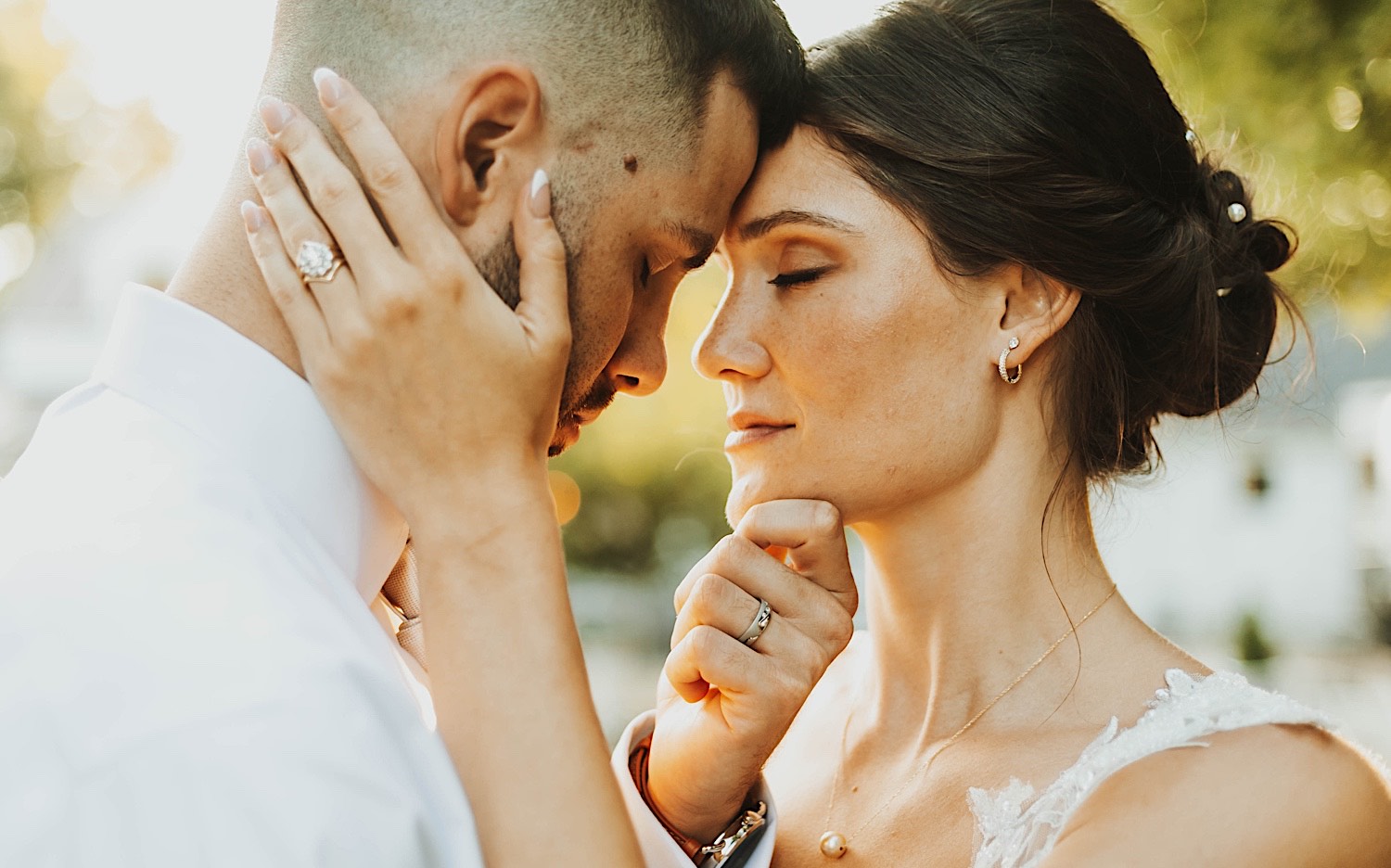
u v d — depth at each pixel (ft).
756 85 5.57
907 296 5.72
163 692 3.97
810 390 5.85
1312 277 12.07
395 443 4.66
